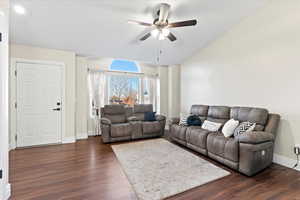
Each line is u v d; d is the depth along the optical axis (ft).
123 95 17.19
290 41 8.29
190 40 12.82
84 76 14.20
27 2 7.85
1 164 5.46
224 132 9.25
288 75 8.38
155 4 8.50
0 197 5.36
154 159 9.31
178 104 18.04
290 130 8.30
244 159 7.34
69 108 12.91
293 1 8.16
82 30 10.39
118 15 9.27
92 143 12.69
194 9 9.24
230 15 10.09
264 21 9.41
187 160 9.16
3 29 5.62
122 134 12.96
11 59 11.01
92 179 7.04
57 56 12.44
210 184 6.66
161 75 18.38
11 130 11.07
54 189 6.24
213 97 13.14
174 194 5.97
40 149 11.10
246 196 5.85
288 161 8.36
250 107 9.67
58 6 8.28
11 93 11.05
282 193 6.04
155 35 9.18
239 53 10.93
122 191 6.15
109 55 14.40
